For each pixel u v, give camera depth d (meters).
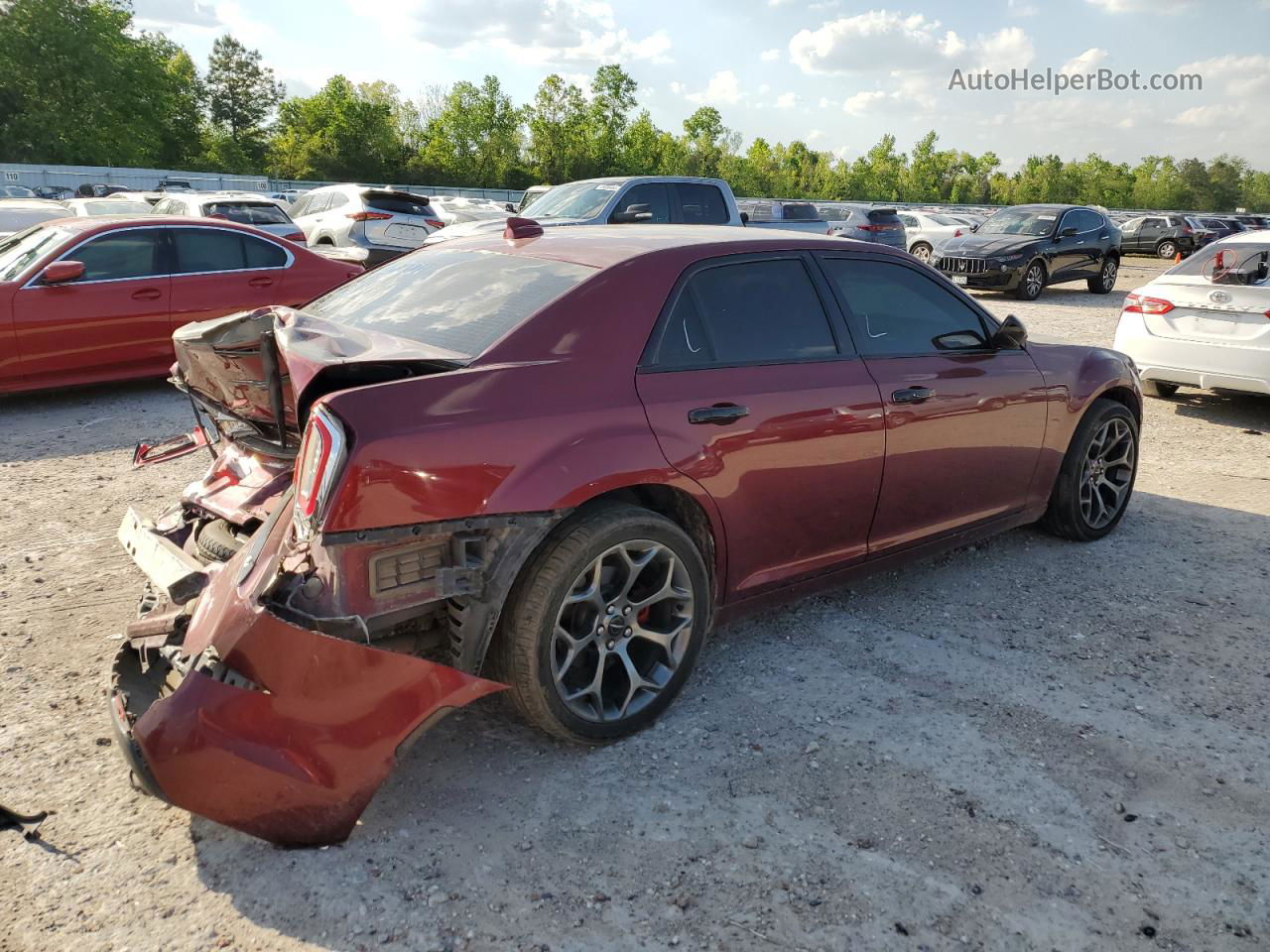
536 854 2.45
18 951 2.07
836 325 3.55
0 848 2.40
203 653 2.33
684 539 2.95
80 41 59.19
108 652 3.46
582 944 2.15
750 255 3.39
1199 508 5.55
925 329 3.90
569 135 73.50
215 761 2.22
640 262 3.11
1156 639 3.80
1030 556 4.68
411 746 2.42
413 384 2.50
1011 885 2.38
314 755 2.30
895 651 3.64
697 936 2.19
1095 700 3.31
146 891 2.27
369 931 2.17
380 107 70.00
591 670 2.91
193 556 3.05
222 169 76.00
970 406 3.91
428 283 3.31
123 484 5.46
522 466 2.58
